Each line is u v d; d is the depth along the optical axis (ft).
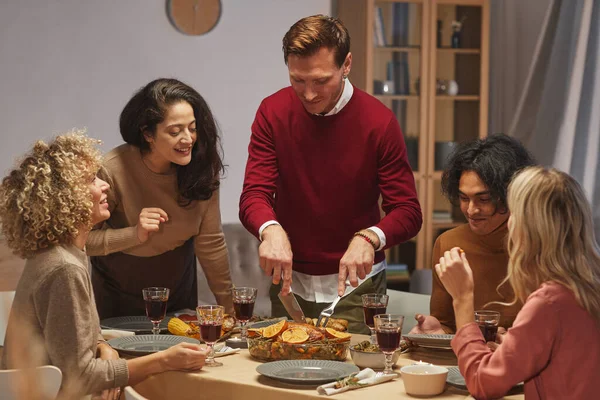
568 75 15.20
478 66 17.17
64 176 6.11
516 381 5.03
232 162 16.47
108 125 15.66
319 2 16.79
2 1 14.80
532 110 16.39
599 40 14.75
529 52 17.30
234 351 6.75
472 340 5.41
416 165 17.03
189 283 8.67
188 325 7.29
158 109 7.55
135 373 6.11
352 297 7.89
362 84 16.65
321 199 7.84
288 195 7.98
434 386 5.46
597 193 14.82
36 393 2.37
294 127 7.80
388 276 16.71
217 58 16.21
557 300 5.01
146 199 8.00
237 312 6.96
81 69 15.39
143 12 15.69
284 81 16.74
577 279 5.04
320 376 5.86
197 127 7.86
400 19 16.67
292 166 7.88
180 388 6.09
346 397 5.44
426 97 16.88
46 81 15.19
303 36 7.02
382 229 7.30
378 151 7.77
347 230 7.89
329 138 7.73
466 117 17.21
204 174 7.97
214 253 8.41
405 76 16.80
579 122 15.02
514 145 7.16
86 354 6.02
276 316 8.27
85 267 6.29
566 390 4.99
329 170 7.77
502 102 18.19
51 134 15.29
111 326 7.54
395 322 5.89
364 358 6.18
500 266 7.43
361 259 6.93
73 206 6.13
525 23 17.42
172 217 8.04
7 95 14.98
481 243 7.52
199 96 7.88
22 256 6.20
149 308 7.00
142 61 15.75
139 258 8.09
